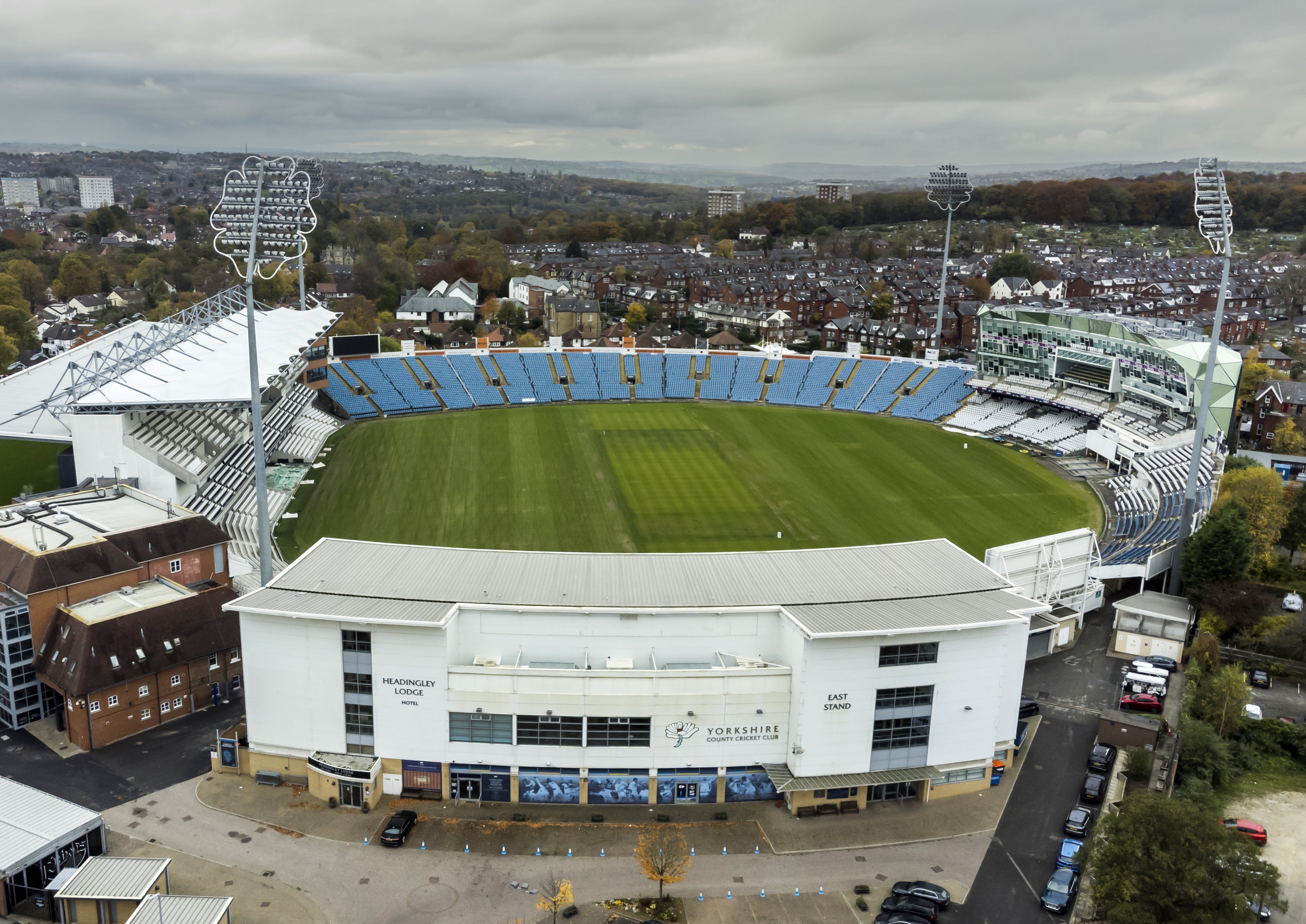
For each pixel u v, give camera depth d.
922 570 67.38
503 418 162.38
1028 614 60.03
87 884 47.56
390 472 129.38
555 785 58.09
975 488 127.69
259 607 57.25
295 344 136.00
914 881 51.53
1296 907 50.12
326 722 58.38
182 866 51.66
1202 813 47.28
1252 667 77.12
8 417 119.56
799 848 54.44
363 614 56.69
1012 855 54.38
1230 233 89.88
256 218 76.69
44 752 63.06
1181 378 135.12
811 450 145.88
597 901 49.66
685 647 59.94
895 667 57.09
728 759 58.09
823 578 65.50
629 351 190.88
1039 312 159.62
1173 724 68.94
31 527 75.50
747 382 184.12
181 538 76.88
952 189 182.25
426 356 181.00
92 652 63.34
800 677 56.22
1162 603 85.44
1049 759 64.50
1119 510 117.38
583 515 112.88
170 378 107.56
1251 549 85.19
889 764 58.75
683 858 49.53
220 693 70.44
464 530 106.38
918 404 171.75
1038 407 161.12
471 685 56.25
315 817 56.31
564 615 58.84
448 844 54.16
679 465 135.75
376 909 48.66
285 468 125.50
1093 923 48.84
